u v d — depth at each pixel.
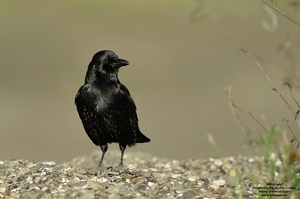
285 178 7.38
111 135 10.19
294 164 7.58
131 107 10.20
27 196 8.05
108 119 10.01
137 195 7.95
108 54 10.06
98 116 9.99
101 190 8.11
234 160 11.41
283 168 7.78
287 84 6.69
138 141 10.80
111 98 9.95
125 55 27.56
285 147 6.88
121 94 10.04
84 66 25.56
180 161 11.87
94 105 9.97
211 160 11.64
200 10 6.60
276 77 22.52
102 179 8.55
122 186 8.21
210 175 10.75
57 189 8.23
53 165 9.65
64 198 7.91
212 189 8.28
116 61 10.06
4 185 8.57
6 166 9.52
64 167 9.48
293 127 16.92
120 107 10.04
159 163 12.05
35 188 8.31
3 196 8.16
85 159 12.82
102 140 10.32
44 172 8.95
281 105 19.80
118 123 10.09
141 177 8.61
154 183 8.39
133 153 13.07
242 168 10.79
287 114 18.86
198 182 8.59
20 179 8.73
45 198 7.94
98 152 13.09
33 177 8.74
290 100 20.16
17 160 9.96
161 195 7.97
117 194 7.96
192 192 8.04
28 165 9.61
